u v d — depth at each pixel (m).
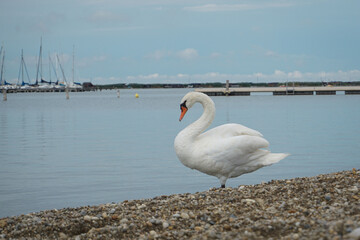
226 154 13.02
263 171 18.73
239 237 8.09
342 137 30.73
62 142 30.81
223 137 13.53
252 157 13.22
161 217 10.01
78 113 68.75
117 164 21.23
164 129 39.62
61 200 14.70
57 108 86.44
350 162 20.58
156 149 26.22
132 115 61.56
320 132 34.44
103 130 39.62
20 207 13.91
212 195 11.62
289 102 99.81
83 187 16.55
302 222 8.59
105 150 26.23
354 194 10.68
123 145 28.44
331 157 22.08
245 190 11.98
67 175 18.86
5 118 58.62
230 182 16.84
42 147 28.30
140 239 8.63
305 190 11.38
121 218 10.10
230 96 161.50
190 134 13.55
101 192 15.71
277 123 43.88
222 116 55.47
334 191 11.02
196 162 13.33
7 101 130.75
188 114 62.62
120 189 16.12
